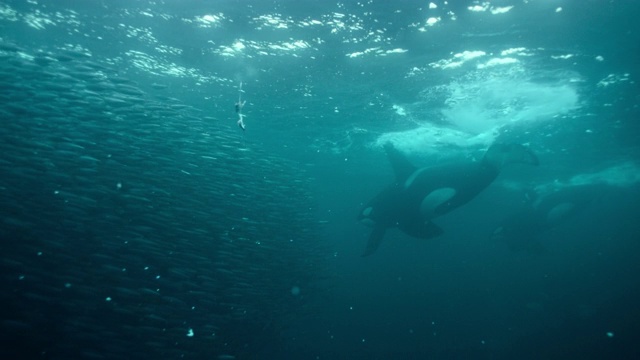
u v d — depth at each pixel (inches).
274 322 665.6
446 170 386.9
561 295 1809.8
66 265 391.9
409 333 1194.0
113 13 514.3
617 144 869.8
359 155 1139.9
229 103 781.9
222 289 526.3
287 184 809.5
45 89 483.8
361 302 1765.5
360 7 429.1
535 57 505.0
